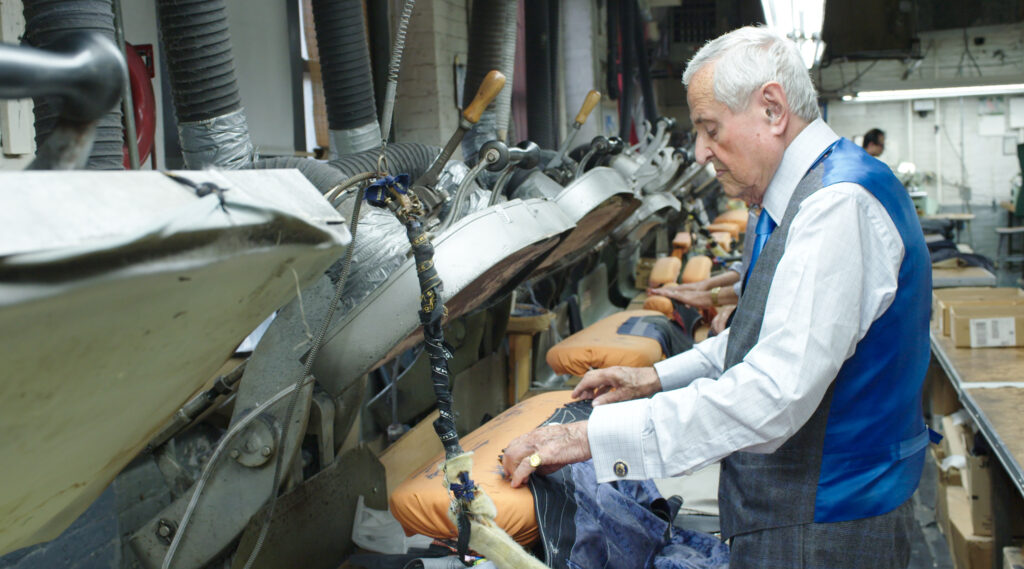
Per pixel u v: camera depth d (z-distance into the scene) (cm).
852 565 133
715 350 176
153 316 57
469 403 273
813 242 124
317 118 359
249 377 146
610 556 156
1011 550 233
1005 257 1312
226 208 57
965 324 332
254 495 146
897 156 1524
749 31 137
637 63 740
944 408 400
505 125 286
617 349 271
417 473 165
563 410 191
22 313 45
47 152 54
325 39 198
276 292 71
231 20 297
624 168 291
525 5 373
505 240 141
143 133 245
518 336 314
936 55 1483
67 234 45
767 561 136
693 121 141
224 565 156
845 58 1186
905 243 129
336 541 176
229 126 151
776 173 136
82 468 73
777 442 125
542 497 150
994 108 1468
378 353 131
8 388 51
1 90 45
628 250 494
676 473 131
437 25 421
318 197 73
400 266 133
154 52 257
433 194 152
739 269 304
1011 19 1337
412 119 425
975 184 1498
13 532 73
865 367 130
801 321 122
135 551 154
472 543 123
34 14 105
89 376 58
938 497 341
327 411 178
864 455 131
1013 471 193
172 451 171
